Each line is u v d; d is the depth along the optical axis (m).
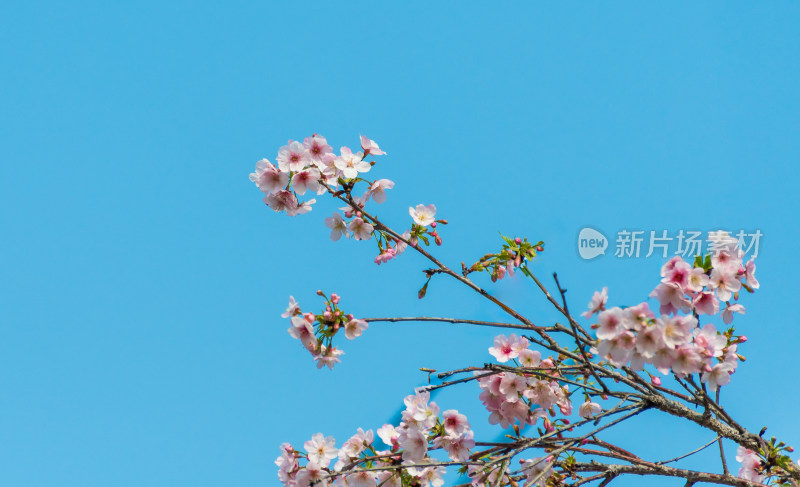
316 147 3.65
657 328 2.66
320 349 3.31
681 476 3.35
